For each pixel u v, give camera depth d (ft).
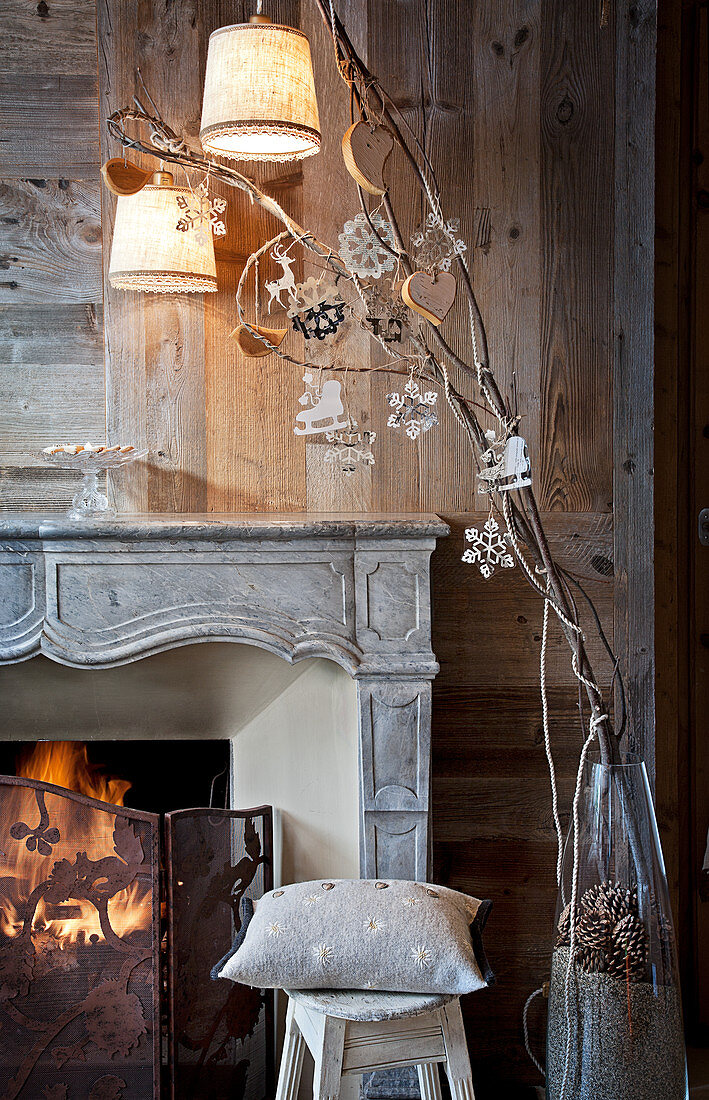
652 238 6.28
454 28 6.20
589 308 6.32
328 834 6.19
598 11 6.20
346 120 6.24
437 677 6.40
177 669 6.03
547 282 6.31
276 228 6.30
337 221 6.29
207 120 5.29
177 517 5.95
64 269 6.32
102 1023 5.47
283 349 6.33
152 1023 5.46
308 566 5.52
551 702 6.42
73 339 6.33
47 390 6.36
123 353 6.32
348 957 4.48
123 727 6.57
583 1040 4.67
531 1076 6.44
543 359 6.33
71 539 5.40
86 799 5.41
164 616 5.49
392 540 5.51
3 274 6.32
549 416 6.36
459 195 6.26
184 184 6.24
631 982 4.61
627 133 6.23
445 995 4.51
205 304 6.32
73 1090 5.49
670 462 6.98
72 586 5.47
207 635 5.47
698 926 7.16
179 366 6.34
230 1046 5.95
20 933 5.44
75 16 6.19
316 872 6.27
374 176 4.74
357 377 6.34
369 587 5.54
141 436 6.36
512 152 6.24
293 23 6.19
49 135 6.26
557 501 6.40
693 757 7.19
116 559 5.46
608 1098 4.61
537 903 6.46
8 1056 5.46
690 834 7.20
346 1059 4.45
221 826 5.84
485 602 6.39
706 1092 6.45
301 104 5.27
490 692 6.42
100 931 5.47
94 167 6.27
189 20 6.19
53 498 6.44
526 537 5.05
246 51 5.20
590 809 4.78
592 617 6.42
